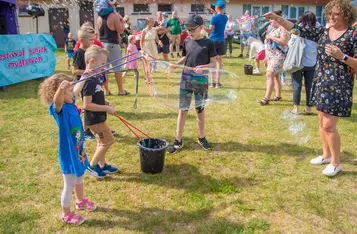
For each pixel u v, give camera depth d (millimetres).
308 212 2465
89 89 2590
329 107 2768
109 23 5270
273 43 4980
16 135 3867
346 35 2623
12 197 2607
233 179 2932
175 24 10586
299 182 2883
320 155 3416
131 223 2326
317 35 2938
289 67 4344
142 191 2727
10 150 3463
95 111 2668
